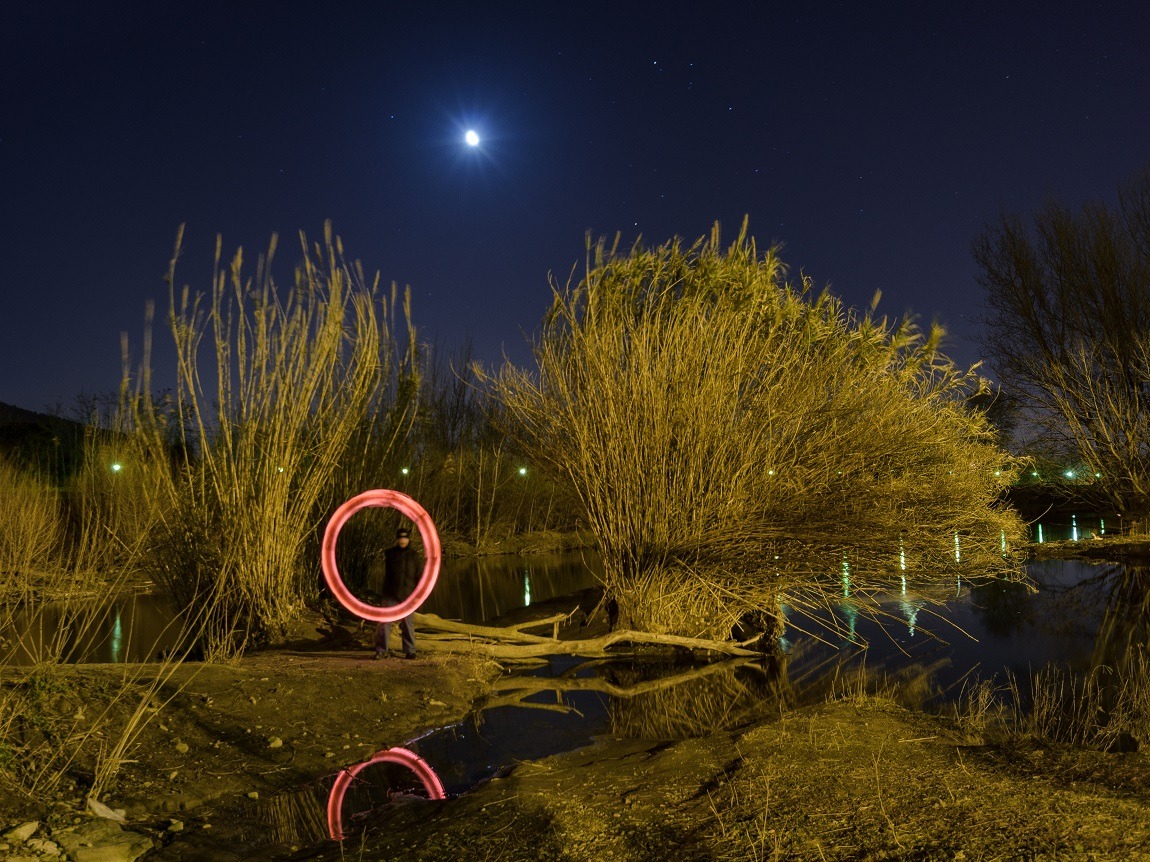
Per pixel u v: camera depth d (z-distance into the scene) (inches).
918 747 237.9
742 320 426.0
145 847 194.9
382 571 727.1
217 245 416.8
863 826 177.2
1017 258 919.7
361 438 501.4
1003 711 299.9
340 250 459.2
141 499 493.7
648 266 440.1
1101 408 863.7
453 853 185.8
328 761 264.5
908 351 440.8
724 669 394.9
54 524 540.7
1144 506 856.9
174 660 343.6
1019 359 915.4
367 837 203.0
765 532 399.2
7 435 842.8
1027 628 468.1
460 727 309.7
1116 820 165.2
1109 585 613.0
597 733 301.6
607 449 426.3
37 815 197.6
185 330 410.9
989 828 167.8
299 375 434.3
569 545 1036.5
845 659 403.2
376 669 362.3
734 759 241.9
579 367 429.7
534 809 209.8
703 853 173.0
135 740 245.1
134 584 607.2
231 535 413.4
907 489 406.9
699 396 413.1
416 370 525.0
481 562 906.7
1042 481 959.6
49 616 458.6
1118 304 872.3
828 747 240.5
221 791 232.7
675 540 419.8
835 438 405.4
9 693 241.0
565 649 411.8
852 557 412.5
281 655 383.9
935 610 521.0
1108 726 268.7
